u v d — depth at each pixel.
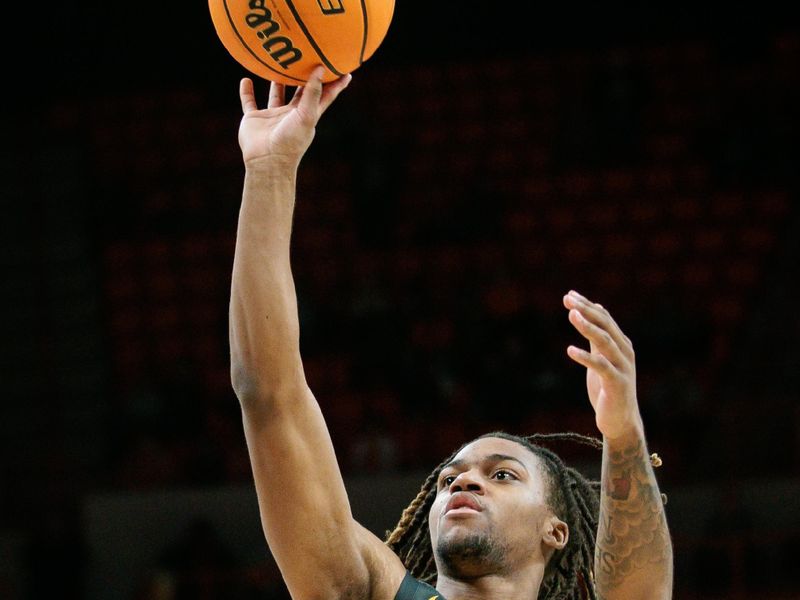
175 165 27.08
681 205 24.78
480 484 5.45
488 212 24.50
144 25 28.64
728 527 17.89
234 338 4.91
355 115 26.06
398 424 20.66
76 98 28.52
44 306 24.69
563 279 23.53
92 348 23.86
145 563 19.36
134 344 23.80
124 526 19.47
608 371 4.77
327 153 26.02
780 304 22.62
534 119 27.34
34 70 28.55
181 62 28.56
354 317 22.12
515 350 20.91
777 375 21.28
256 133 5.13
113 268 25.06
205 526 18.75
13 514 20.78
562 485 5.82
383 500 18.81
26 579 18.84
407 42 28.56
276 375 4.84
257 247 4.91
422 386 21.02
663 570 5.17
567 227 24.69
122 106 28.36
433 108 27.69
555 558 5.77
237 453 20.72
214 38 28.56
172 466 20.33
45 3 28.56
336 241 24.72
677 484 19.02
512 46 28.52
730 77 27.19
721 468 19.53
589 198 25.23
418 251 24.23
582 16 28.41
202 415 21.02
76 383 23.28
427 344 22.28
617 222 24.73
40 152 27.50
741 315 22.70
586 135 25.97
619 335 4.80
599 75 26.34
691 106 26.81
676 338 21.31
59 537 18.89
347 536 4.95
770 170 25.09
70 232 25.83
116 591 19.23
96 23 28.62
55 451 22.11
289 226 5.00
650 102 26.72
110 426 22.39
